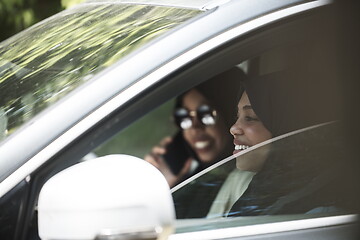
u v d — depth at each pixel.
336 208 4.19
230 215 4.09
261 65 4.51
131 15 4.62
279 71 4.43
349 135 4.31
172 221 3.20
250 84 4.48
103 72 3.93
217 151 4.86
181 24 4.07
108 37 4.39
